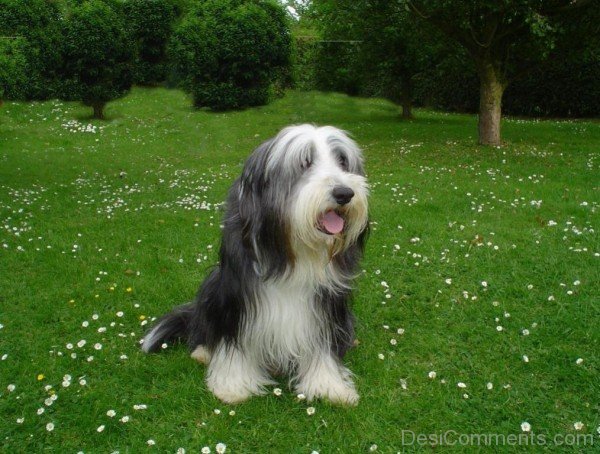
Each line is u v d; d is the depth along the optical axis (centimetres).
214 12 1170
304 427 313
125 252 596
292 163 287
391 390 345
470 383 353
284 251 294
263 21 1167
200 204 785
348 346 353
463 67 1507
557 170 970
